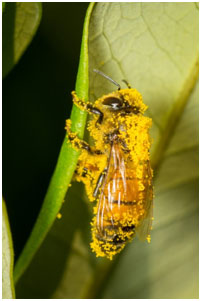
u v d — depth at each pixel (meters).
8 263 0.09
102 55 0.09
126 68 0.10
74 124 0.09
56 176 0.09
